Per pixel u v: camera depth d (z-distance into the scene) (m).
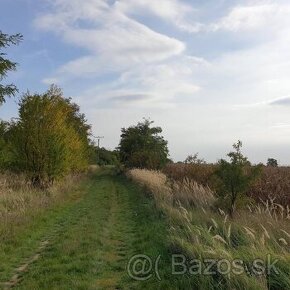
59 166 25.00
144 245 11.17
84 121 42.16
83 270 9.08
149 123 65.31
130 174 44.50
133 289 7.89
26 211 16.09
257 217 10.73
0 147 23.08
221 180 13.63
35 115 24.64
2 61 16.03
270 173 19.08
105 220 16.67
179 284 7.47
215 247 8.20
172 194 18.33
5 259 10.41
